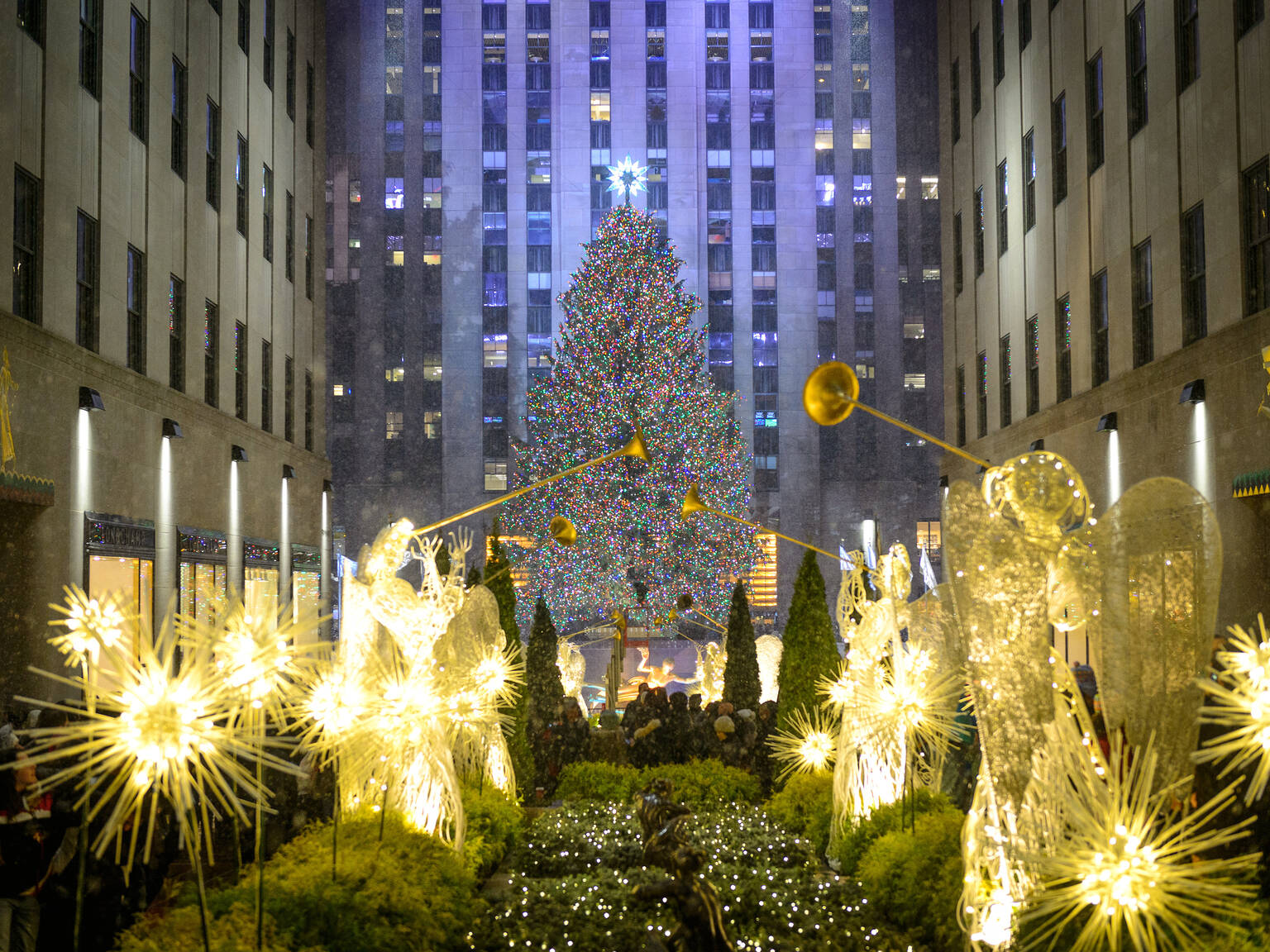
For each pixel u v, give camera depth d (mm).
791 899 9336
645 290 48656
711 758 16375
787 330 60812
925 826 8820
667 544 45906
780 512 59625
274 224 32719
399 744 9000
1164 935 5035
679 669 46812
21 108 17781
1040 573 5891
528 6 62531
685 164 61656
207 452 26422
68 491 19109
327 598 37094
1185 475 20344
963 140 34375
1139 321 22672
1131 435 22734
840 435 60625
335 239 60375
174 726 4695
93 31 20750
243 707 5312
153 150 23625
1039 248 28078
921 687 9461
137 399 22297
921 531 59531
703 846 11367
